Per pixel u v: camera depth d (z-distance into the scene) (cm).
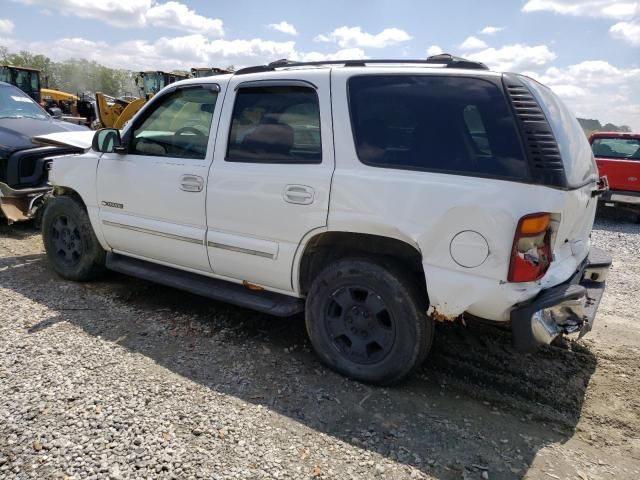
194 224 389
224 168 366
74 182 469
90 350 354
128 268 451
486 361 366
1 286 474
